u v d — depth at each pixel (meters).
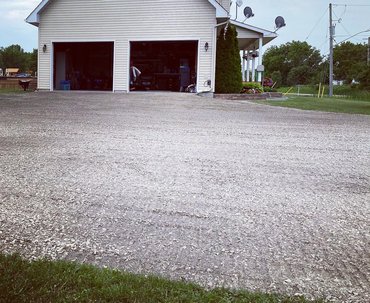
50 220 2.72
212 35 16.98
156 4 17.36
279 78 83.12
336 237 2.56
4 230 2.53
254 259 2.22
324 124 8.59
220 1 20.16
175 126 7.50
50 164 4.29
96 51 20.36
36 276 1.83
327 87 53.97
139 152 5.02
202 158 4.78
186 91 18.67
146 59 19.58
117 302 1.65
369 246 2.44
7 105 10.97
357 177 4.09
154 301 1.67
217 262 2.17
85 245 2.34
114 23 17.86
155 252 2.28
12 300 1.62
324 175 4.14
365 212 3.05
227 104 13.34
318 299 1.81
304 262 2.20
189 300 1.70
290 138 6.48
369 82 21.02
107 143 5.58
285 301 1.76
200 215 2.89
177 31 17.28
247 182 3.80
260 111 11.28
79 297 1.67
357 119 9.94
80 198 3.20
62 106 10.95
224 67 17.06
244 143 5.89
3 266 1.93
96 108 10.62
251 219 2.84
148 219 2.79
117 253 2.25
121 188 3.49
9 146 5.23
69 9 18.23
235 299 1.74
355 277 2.04
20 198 3.16
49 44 18.66
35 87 21.55
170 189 3.50
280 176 4.05
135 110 10.35
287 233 2.61
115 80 18.16
